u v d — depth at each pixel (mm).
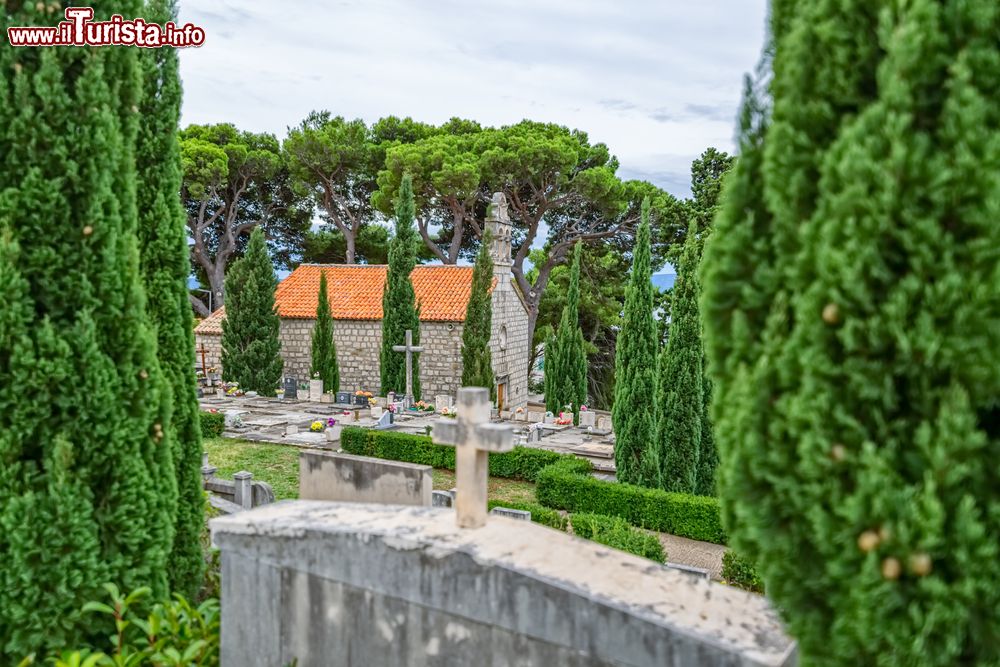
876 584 2330
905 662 2326
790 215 2744
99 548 4629
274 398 28594
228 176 40125
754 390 2729
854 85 2615
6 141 4465
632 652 3113
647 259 13461
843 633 2490
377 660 3801
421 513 4273
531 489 15992
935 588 2254
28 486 4395
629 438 13602
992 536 2289
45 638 4391
